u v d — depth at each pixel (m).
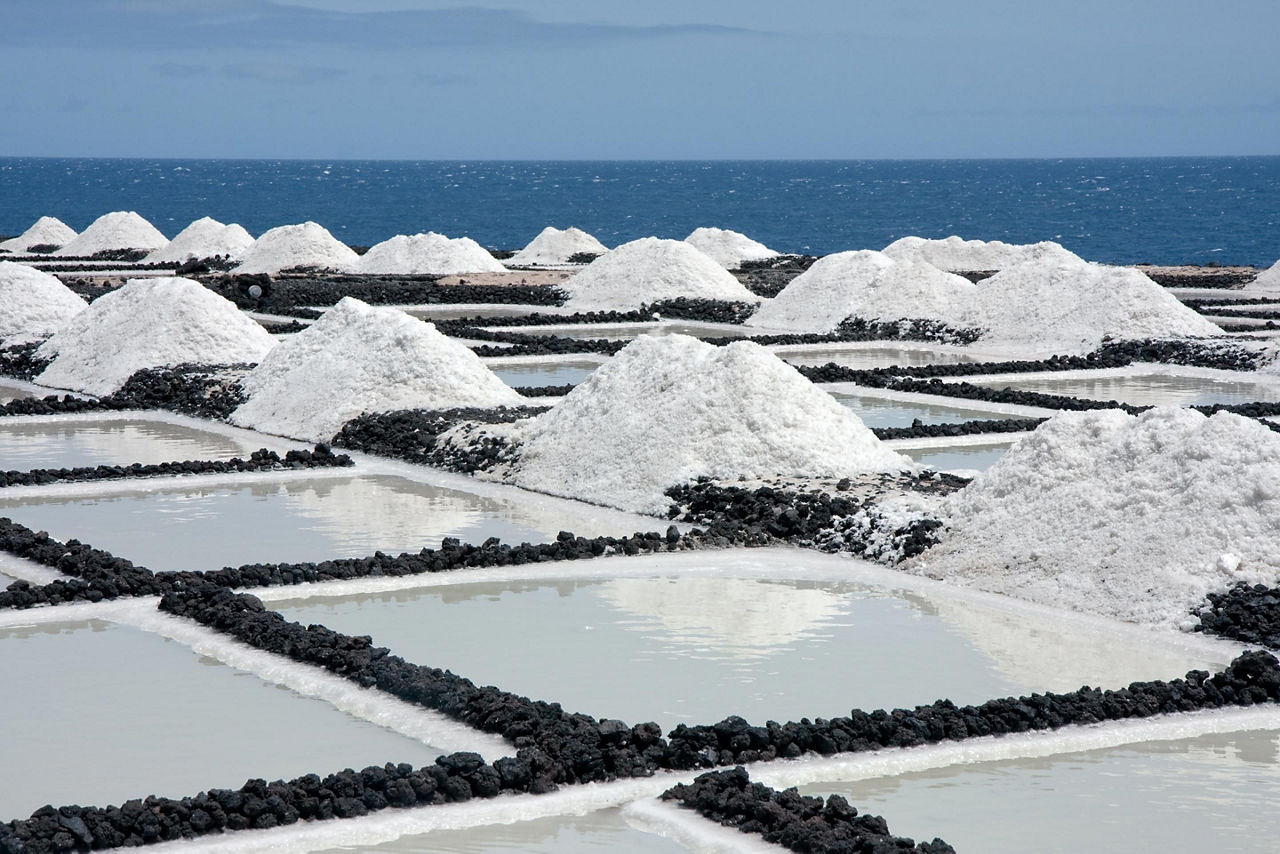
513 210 140.50
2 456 20.75
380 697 10.98
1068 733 10.43
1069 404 25.06
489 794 9.32
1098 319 33.84
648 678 11.46
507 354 31.66
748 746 9.94
